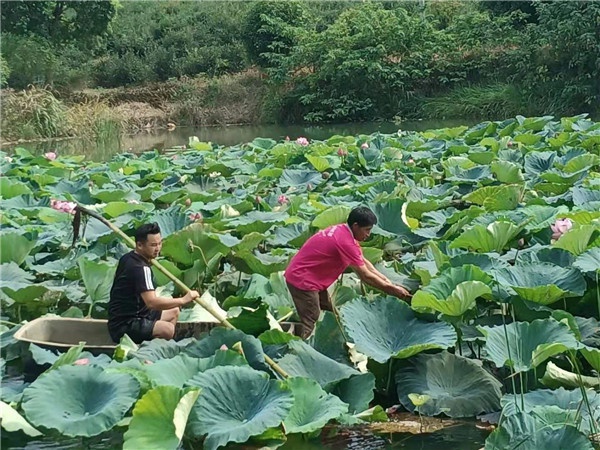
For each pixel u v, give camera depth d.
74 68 37.38
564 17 26.19
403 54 31.03
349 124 30.14
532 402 4.49
